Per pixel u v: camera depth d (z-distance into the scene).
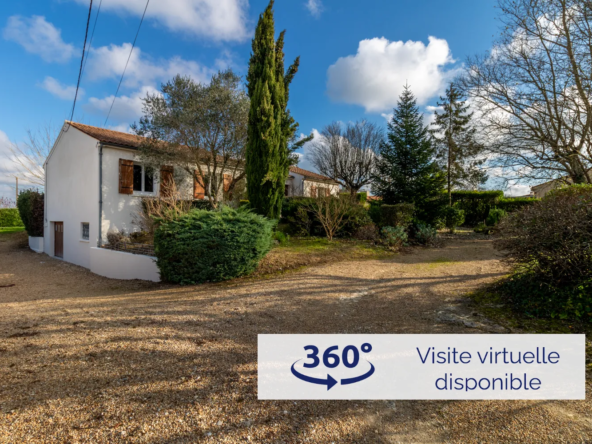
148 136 11.63
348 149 26.80
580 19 9.27
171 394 2.38
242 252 6.80
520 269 4.49
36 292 7.89
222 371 2.77
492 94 12.01
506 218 4.66
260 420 2.12
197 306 4.83
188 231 6.68
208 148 11.63
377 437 2.00
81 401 2.26
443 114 20.66
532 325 3.65
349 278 6.47
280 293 5.46
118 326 3.89
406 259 8.64
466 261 8.09
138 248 10.23
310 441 1.94
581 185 6.59
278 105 10.06
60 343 3.33
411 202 13.51
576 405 2.27
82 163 12.52
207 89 11.11
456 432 2.04
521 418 2.15
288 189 23.95
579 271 3.76
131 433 1.93
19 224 24.80
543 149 11.50
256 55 10.28
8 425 1.97
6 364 2.84
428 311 4.36
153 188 13.35
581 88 9.83
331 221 10.78
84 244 12.45
